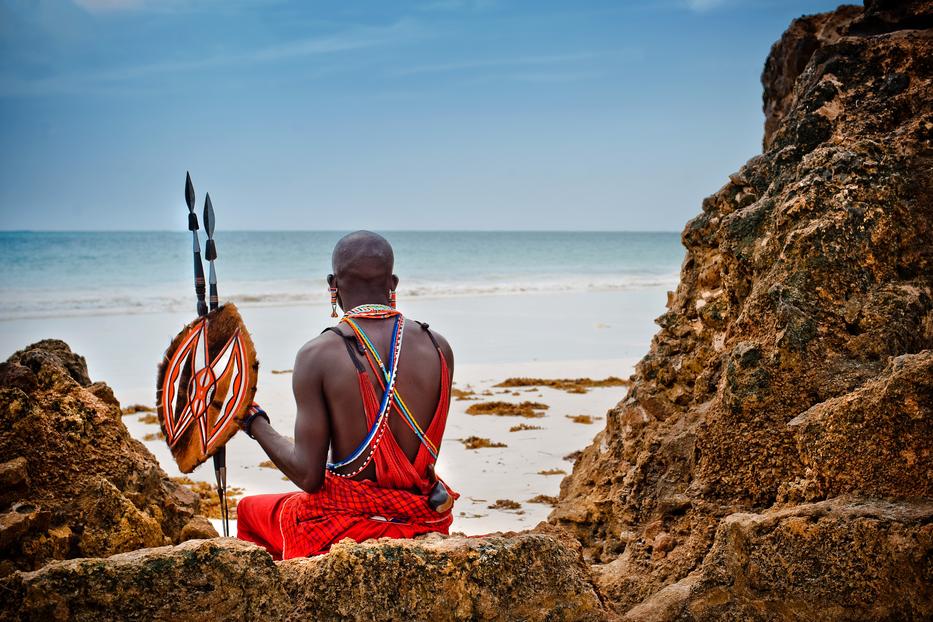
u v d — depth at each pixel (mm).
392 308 3396
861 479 3217
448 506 3131
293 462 3064
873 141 4445
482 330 28938
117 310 35875
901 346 3859
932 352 3205
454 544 2799
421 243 121188
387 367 3125
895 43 5137
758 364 3939
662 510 4355
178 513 4730
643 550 4301
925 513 2932
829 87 5223
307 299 40312
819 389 3807
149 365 21703
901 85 4988
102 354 23438
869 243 4102
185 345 3330
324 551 3104
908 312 3951
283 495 3506
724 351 4957
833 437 3299
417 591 2674
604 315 34219
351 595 2639
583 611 2875
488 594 2736
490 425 14328
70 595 2396
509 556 2799
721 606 3221
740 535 3184
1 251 78562
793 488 3582
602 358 23078
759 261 4535
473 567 2742
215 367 3289
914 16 5535
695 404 5234
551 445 12930
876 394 3207
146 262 68500
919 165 4387
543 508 9742
